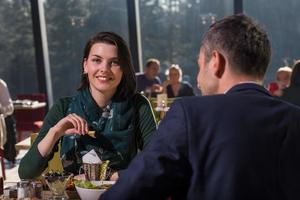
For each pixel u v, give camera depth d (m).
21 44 7.41
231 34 1.04
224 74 1.06
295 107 1.05
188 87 5.86
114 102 1.86
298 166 0.99
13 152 5.16
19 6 7.29
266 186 0.96
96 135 1.82
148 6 7.22
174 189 0.97
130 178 0.96
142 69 7.39
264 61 1.06
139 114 1.89
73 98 1.91
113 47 1.83
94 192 1.46
